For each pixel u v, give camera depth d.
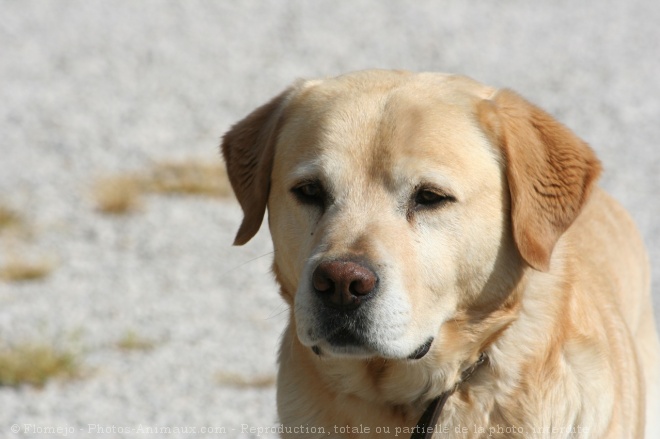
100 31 32.47
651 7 37.00
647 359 8.89
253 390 12.15
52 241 17.72
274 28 33.53
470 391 6.61
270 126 7.28
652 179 21.86
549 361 6.57
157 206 19.56
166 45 31.39
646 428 8.59
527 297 6.61
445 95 6.68
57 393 11.97
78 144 23.25
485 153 6.53
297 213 6.62
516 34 33.72
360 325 5.99
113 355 13.12
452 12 35.81
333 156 6.43
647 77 29.70
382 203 6.32
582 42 32.97
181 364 12.88
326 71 29.83
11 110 25.48
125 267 16.59
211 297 15.38
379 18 34.84
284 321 14.46
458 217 6.35
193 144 23.55
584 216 8.35
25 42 31.19
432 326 6.32
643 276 9.15
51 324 14.07
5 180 20.88
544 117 6.87
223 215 19.19
